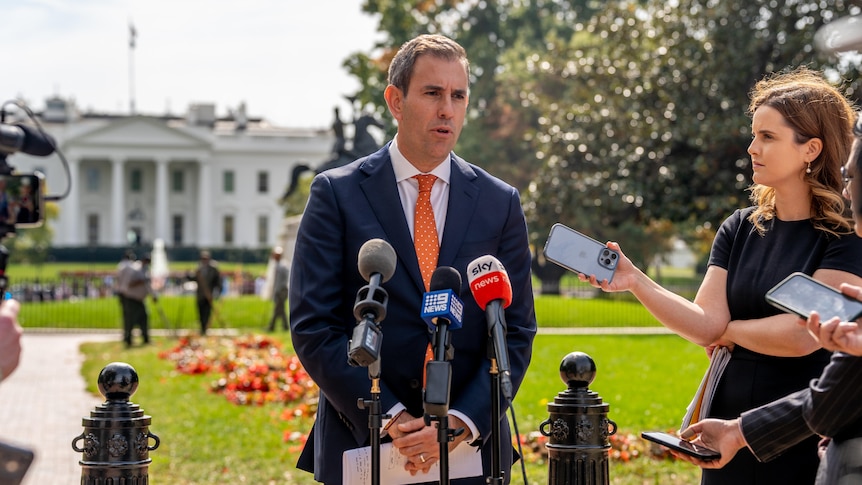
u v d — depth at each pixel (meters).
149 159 101.19
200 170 102.25
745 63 22.08
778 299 2.89
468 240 3.89
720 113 22.53
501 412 3.76
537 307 29.17
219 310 29.02
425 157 3.88
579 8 51.00
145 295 21.31
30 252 75.88
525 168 43.97
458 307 3.34
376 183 3.92
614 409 10.39
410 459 3.63
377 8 37.44
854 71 15.52
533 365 14.98
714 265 3.82
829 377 2.90
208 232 102.38
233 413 11.47
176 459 8.77
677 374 13.75
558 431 4.47
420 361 3.78
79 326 26.88
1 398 13.55
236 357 16.08
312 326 3.78
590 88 24.66
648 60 23.73
